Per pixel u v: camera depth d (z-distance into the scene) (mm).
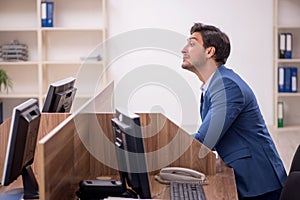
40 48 6320
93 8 6621
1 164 2332
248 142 2496
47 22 6320
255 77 6719
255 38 6664
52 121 2348
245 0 6613
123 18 6629
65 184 1895
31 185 2102
